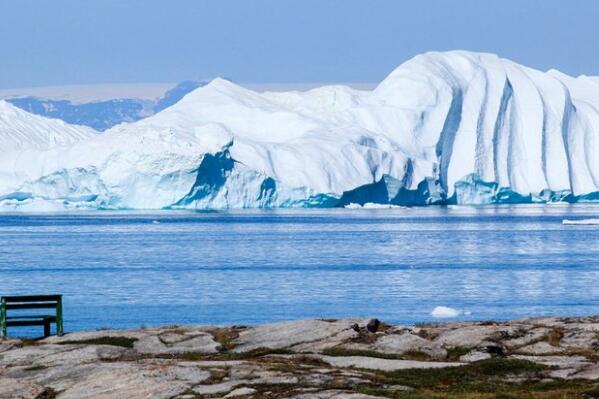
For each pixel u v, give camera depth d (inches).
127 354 4416.8
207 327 5083.7
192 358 4279.0
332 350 4399.6
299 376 3806.6
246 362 4101.9
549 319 5118.1
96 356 4340.6
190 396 3587.6
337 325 4758.9
